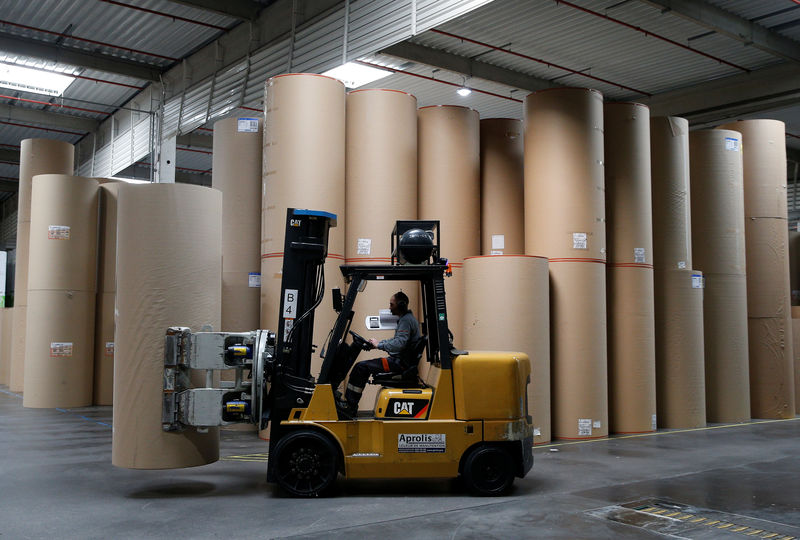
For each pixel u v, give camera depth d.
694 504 5.23
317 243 5.93
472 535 4.43
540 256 8.23
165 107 14.93
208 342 5.55
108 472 6.33
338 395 5.74
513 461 5.57
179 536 4.39
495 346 7.89
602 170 8.78
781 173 11.19
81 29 13.16
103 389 11.42
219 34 13.27
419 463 5.50
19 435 8.37
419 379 6.05
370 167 8.80
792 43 12.98
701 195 10.48
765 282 10.92
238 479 6.07
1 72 14.02
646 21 12.21
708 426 9.72
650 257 9.26
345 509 5.07
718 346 10.27
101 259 11.59
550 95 8.68
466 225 9.20
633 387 8.99
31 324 11.12
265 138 8.73
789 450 7.62
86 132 18.77
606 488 5.76
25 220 13.59
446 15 8.39
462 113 9.30
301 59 10.82
